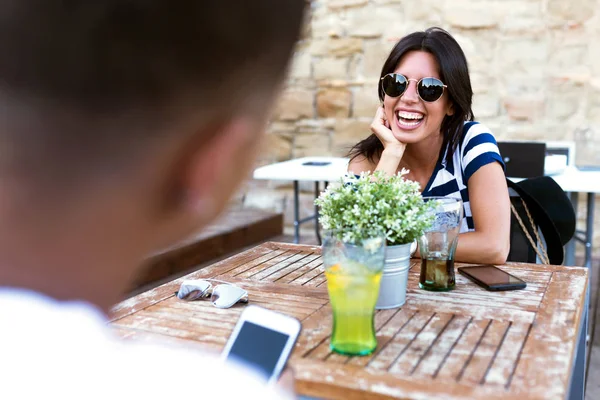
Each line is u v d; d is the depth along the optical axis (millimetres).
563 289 1588
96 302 390
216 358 472
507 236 1925
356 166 2379
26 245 360
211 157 402
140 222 389
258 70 398
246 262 1918
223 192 421
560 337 1264
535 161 3205
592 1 4770
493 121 5109
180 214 406
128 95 355
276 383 729
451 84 2119
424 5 5164
